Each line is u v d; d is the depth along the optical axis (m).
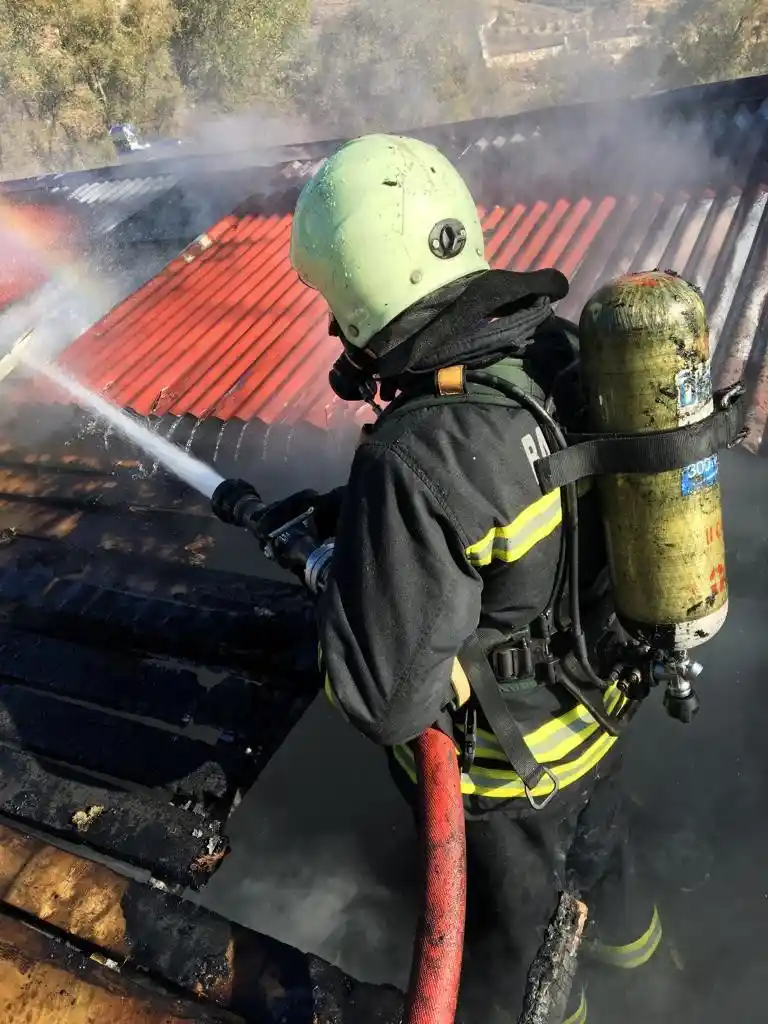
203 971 1.71
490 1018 1.89
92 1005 1.65
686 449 1.32
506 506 1.28
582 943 2.02
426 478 1.26
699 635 1.45
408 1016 1.28
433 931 1.34
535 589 1.40
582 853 1.89
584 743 1.65
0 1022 1.65
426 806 1.44
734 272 4.11
